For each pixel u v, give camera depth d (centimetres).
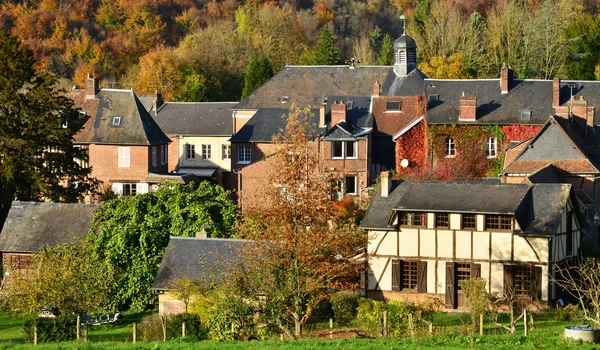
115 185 15288
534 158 12281
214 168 17125
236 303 7931
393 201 10288
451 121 14338
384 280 10088
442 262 9894
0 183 12800
